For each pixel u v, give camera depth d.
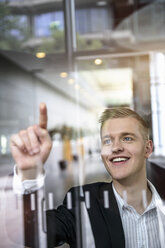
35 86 7.27
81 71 5.89
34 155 1.21
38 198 1.25
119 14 4.41
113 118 1.34
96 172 1.49
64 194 1.35
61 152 4.75
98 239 1.24
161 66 2.12
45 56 5.86
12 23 5.62
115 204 1.27
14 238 1.23
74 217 1.27
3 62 6.45
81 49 4.93
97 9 4.62
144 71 2.13
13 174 1.24
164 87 1.61
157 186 1.28
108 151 1.31
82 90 7.27
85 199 1.29
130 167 1.28
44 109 1.22
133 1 4.29
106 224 1.25
